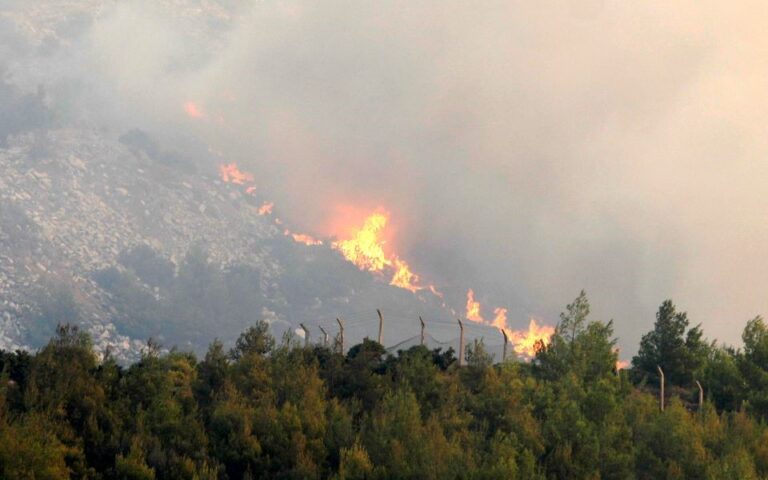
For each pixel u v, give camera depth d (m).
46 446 183.50
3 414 195.25
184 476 196.50
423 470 197.12
